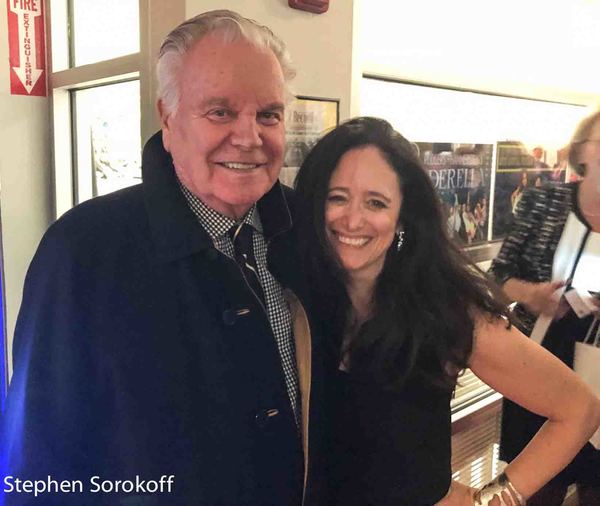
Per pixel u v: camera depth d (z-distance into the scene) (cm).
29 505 89
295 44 145
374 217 101
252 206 100
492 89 232
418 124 206
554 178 273
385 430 107
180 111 89
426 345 105
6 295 186
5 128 183
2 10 177
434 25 203
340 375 111
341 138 104
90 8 177
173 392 88
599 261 142
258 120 90
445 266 105
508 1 233
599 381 140
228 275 94
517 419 157
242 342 93
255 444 93
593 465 148
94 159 188
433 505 109
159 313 89
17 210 188
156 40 132
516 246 158
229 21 88
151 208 91
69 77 177
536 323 150
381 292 105
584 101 285
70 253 88
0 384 158
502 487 109
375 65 182
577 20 274
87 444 90
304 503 100
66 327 87
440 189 218
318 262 108
